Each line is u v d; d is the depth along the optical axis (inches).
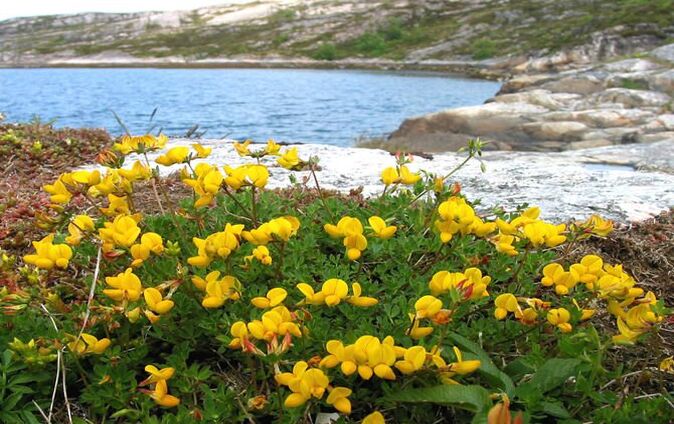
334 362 73.3
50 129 288.0
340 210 135.6
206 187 98.0
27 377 85.3
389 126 1064.8
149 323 96.3
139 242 109.4
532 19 3142.2
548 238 91.0
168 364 89.9
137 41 4488.2
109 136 293.7
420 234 117.8
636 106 920.3
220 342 97.6
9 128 282.5
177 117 1157.7
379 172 228.8
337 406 71.7
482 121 822.5
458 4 3850.9
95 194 106.8
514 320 103.3
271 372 81.3
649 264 147.7
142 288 88.3
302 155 261.3
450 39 3206.2
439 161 263.1
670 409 84.0
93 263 112.7
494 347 96.8
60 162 239.1
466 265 106.7
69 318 93.7
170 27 5044.3
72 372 92.2
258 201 137.6
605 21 2422.5
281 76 2534.5
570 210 177.3
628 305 89.6
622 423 79.2
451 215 93.3
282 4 5265.8
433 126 831.7
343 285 80.3
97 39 4840.1
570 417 82.0
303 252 112.3
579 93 1035.9
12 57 4338.1
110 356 87.2
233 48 3841.0
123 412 80.1
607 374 90.5
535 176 227.3
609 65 1133.7
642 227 162.4
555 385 82.5
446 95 1667.1
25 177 216.7
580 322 94.0
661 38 2188.7
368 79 2294.5
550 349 96.5
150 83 2160.4
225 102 1453.0
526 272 116.8
